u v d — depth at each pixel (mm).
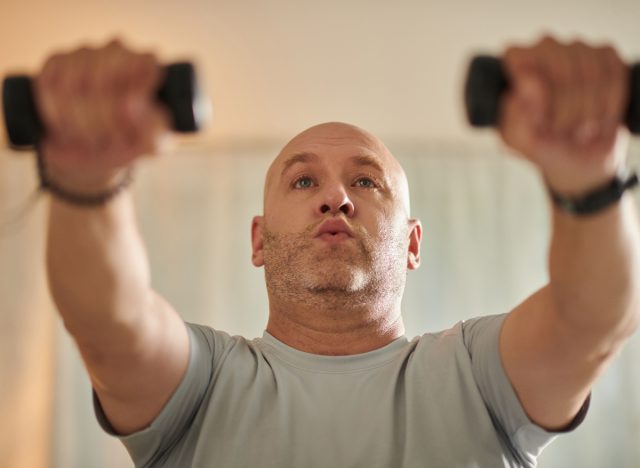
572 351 966
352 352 1261
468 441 1061
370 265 1274
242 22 2949
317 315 1262
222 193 3164
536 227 3184
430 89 3174
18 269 3025
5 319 2973
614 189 835
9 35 2924
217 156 3211
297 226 1301
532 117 769
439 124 3266
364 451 1060
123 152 794
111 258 868
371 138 1449
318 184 1372
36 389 2916
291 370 1169
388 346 1223
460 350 1138
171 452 1093
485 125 811
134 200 3105
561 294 908
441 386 1106
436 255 3113
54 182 831
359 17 2955
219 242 3098
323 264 1253
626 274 883
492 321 1148
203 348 1129
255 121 3238
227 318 3010
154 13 2895
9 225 3057
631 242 881
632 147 3301
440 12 2939
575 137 785
